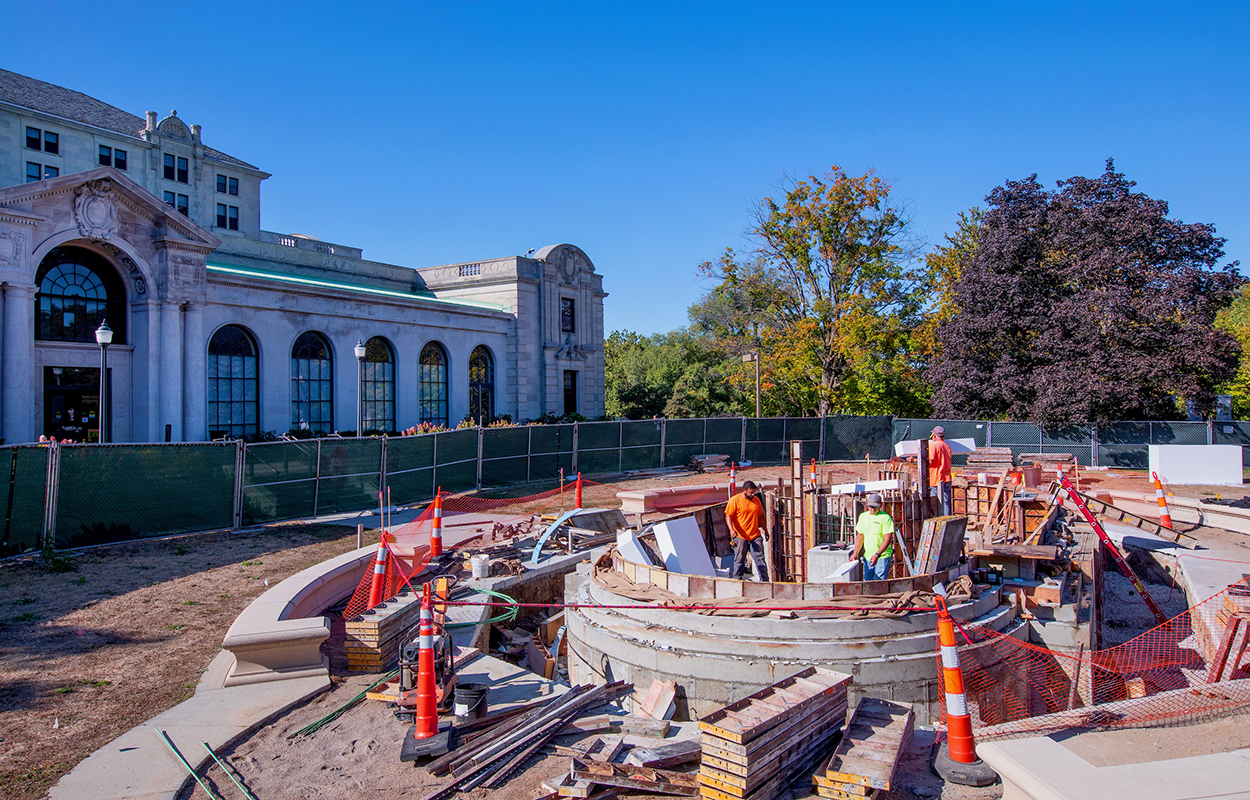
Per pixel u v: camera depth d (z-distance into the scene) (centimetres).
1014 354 3491
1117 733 625
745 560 1198
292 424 2867
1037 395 3331
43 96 4962
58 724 709
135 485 1566
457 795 600
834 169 4253
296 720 734
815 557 1078
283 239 4419
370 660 870
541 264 4078
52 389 2206
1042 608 987
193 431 2419
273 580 1255
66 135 4869
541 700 768
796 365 4394
